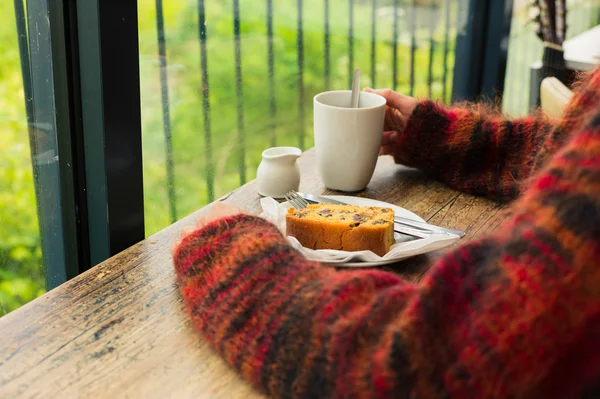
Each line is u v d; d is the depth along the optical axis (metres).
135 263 0.84
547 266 0.51
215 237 0.76
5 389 0.67
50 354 0.70
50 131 0.92
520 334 0.51
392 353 0.56
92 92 0.89
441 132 1.03
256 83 1.21
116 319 0.75
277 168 0.97
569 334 0.51
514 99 1.93
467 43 1.70
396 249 0.83
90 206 0.95
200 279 0.74
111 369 0.69
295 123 1.32
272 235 0.75
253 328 0.68
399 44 1.52
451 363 0.54
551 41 1.81
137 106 0.93
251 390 0.67
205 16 1.08
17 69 0.89
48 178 0.94
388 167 1.10
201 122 1.12
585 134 0.54
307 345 0.64
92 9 0.85
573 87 0.80
